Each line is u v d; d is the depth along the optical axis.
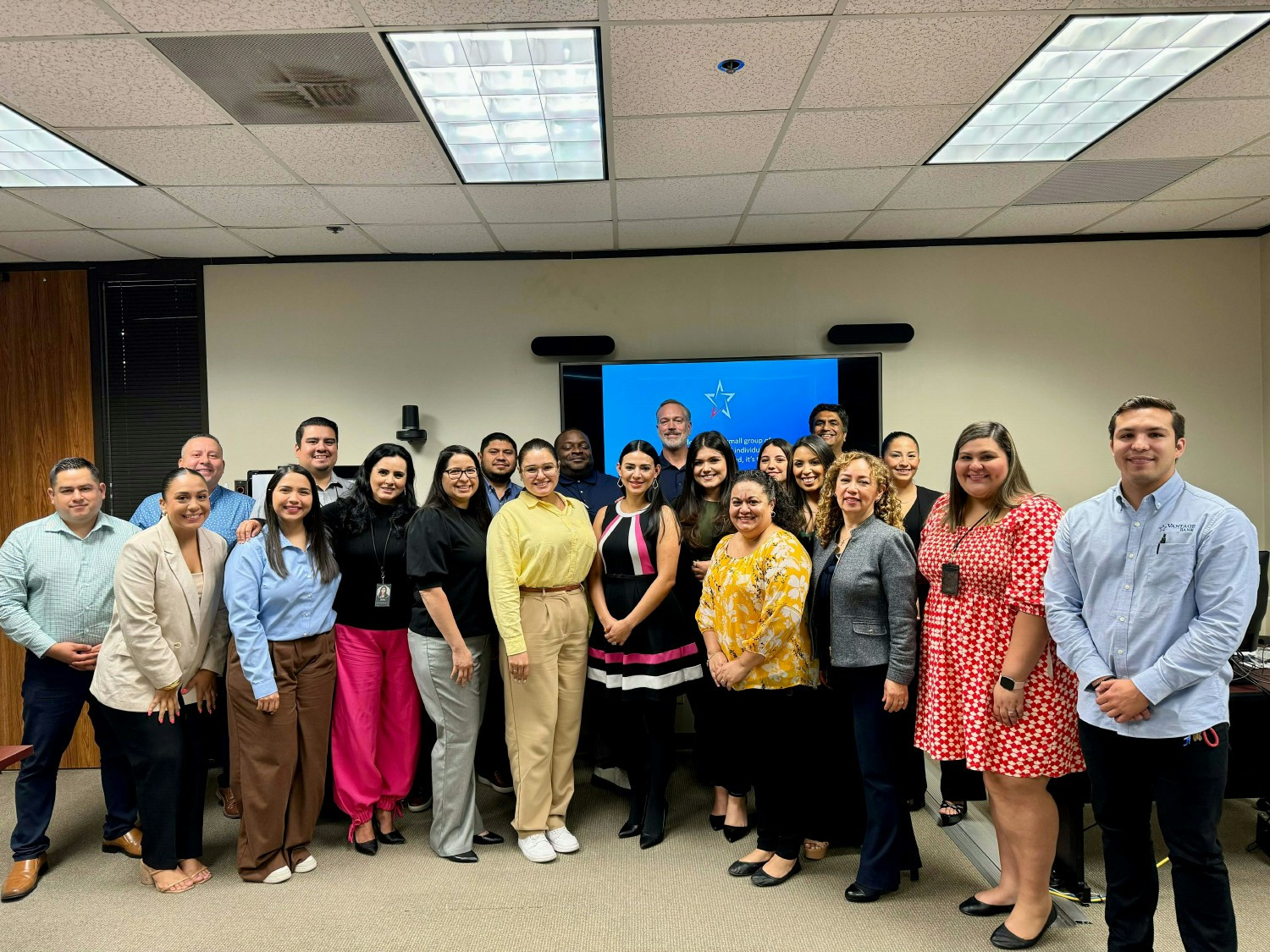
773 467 3.02
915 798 3.13
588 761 3.78
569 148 2.92
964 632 2.17
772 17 2.05
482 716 2.89
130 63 2.22
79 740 3.89
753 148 2.90
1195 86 2.50
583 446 3.62
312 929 2.34
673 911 2.39
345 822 3.13
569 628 2.80
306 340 4.13
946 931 2.26
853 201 3.50
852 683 2.42
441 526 2.70
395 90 2.41
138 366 4.11
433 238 3.90
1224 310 4.06
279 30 2.08
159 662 2.48
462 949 2.22
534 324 4.15
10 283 4.11
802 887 2.53
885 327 4.02
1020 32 2.14
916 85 2.43
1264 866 2.62
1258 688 2.57
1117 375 4.09
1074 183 3.33
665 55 2.24
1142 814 1.87
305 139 2.74
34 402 4.10
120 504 4.11
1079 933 2.22
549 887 2.56
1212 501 1.78
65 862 2.83
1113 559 1.87
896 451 3.09
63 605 2.71
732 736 2.87
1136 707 1.77
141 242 3.83
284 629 2.63
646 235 3.93
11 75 2.28
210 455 3.14
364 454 4.14
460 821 2.76
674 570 2.75
